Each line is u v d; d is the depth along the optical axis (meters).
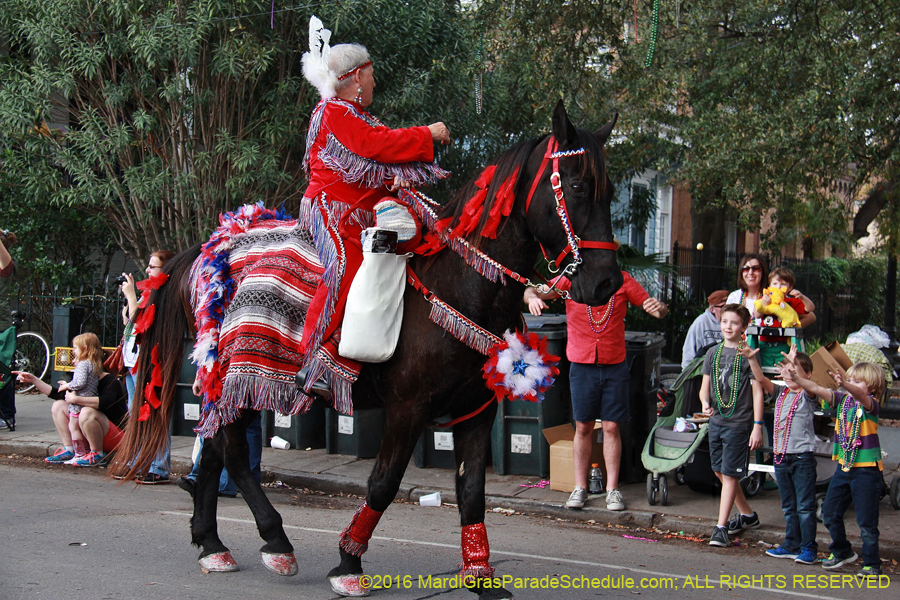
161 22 10.38
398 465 4.09
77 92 11.41
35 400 11.48
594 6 10.73
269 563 4.39
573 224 3.79
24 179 11.47
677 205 25.56
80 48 10.70
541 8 10.68
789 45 12.59
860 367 5.45
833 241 19.73
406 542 5.61
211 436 4.43
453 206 4.17
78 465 8.02
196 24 10.34
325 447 8.77
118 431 8.02
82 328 12.47
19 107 10.88
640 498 7.03
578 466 6.74
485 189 3.99
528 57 11.66
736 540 6.14
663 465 6.61
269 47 10.83
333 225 4.10
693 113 15.83
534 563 5.26
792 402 5.73
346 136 4.00
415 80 11.48
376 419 8.33
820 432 6.80
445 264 4.02
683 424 6.83
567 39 10.90
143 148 11.47
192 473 6.84
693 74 15.48
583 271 3.79
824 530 6.19
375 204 4.13
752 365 5.93
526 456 7.69
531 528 6.38
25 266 12.63
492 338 3.96
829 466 6.43
